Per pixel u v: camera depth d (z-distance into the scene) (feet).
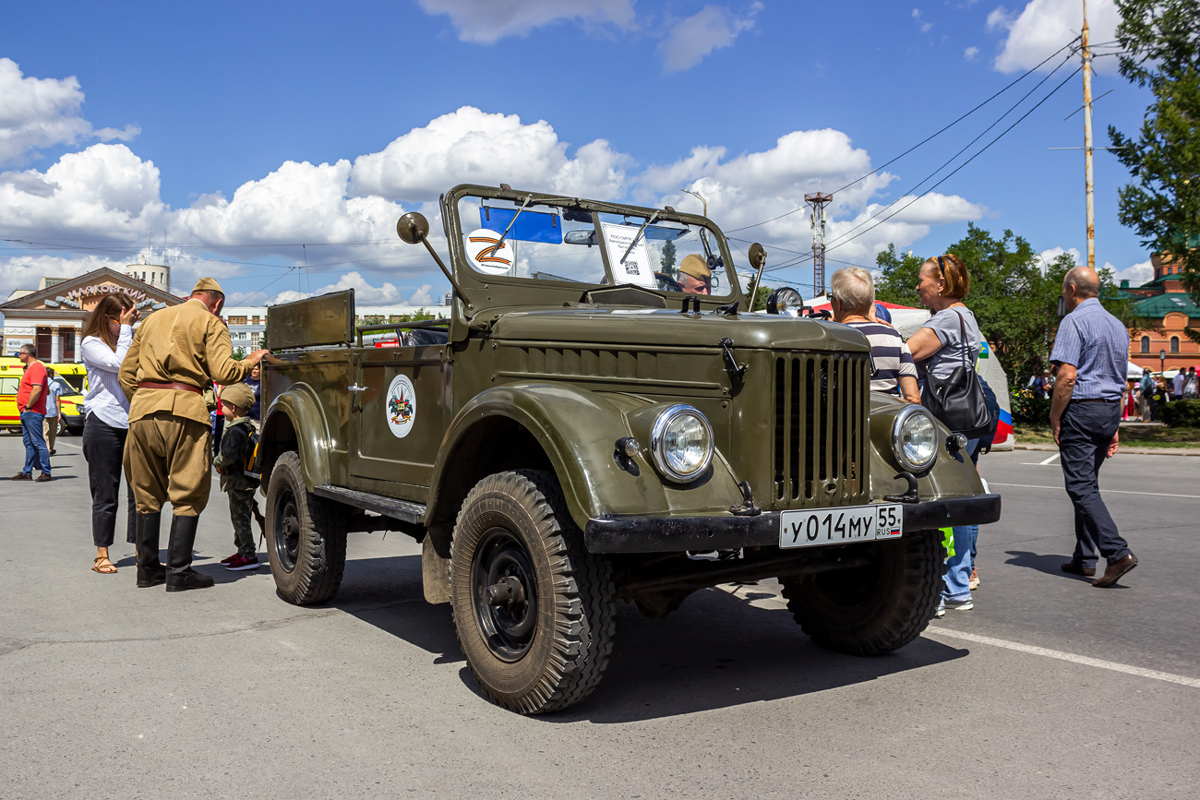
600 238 15.76
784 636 14.29
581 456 9.75
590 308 13.44
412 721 10.32
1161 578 18.39
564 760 9.19
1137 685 11.69
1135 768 9.00
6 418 67.87
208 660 12.69
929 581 12.32
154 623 14.78
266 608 15.99
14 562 19.98
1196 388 105.09
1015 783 8.63
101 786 8.54
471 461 11.97
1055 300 80.84
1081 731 10.00
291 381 17.85
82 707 10.69
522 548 10.69
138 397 17.19
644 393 11.18
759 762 9.14
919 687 11.60
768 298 13.57
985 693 11.35
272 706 10.79
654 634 14.42
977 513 11.68
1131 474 40.65
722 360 10.51
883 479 11.54
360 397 15.07
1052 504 30.19
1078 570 18.75
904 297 101.24
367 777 8.76
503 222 14.78
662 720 10.39
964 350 15.21
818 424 10.62
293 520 16.39
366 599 16.80
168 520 27.53
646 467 9.96
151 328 17.29
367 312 174.91
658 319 11.22
